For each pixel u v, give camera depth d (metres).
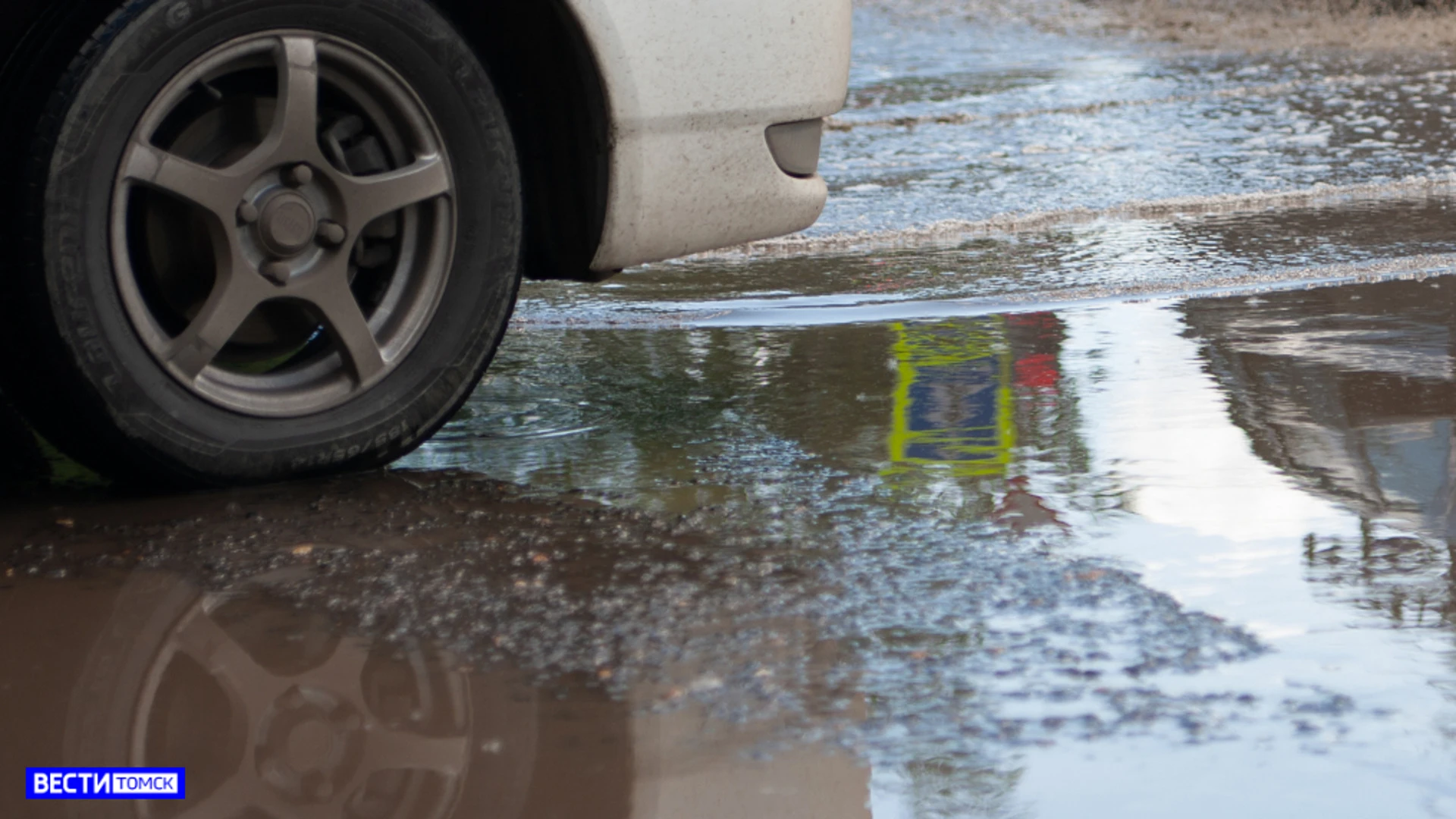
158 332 3.15
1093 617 2.52
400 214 3.47
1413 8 16.34
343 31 3.26
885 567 2.76
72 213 3.01
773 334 4.77
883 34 15.88
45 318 3.02
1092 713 2.18
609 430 3.76
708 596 2.64
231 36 3.14
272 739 2.15
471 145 3.48
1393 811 1.91
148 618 2.59
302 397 3.34
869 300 5.22
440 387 3.51
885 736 2.12
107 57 3.01
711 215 3.75
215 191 3.15
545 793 1.98
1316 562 2.75
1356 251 5.76
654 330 4.89
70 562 2.87
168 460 3.18
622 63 3.50
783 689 2.27
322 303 3.31
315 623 2.56
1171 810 1.92
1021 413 3.77
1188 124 9.55
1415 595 2.59
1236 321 4.71
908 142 9.09
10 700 2.28
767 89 3.76
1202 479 3.23
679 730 2.14
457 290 3.52
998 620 2.51
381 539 2.98
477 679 2.33
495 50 3.62
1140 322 4.73
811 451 3.52
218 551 2.92
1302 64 12.60
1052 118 10.00
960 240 6.32
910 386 4.08
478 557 2.86
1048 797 1.95
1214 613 2.53
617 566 2.80
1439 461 3.31
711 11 3.64
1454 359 4.16
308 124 3.23
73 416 3.12
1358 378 4.00
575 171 3.64
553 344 4.72
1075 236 6.31
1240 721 2.15
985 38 15.36
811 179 3.95
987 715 2.18
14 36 3.04
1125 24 16.41
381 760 2.07
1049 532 2.93
